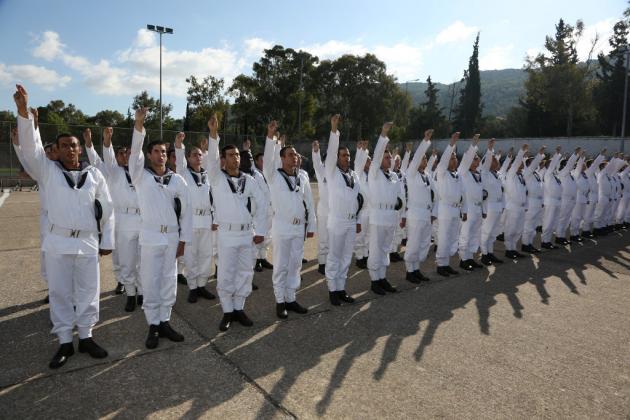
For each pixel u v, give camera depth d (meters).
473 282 6.62
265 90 44.25
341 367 3.75
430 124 59.09
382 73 47.72
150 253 4.11
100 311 5.02
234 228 4.55
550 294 6.08
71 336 3.78
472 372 3.74
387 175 5.95
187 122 42.03
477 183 7.42
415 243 6.49
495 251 9.02
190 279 5.46
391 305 5.47
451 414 3.10
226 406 3.11
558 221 9.94
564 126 51.00
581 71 45.81
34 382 3.36
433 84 61.53
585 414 3.17
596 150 31.72
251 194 4.71
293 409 3.09
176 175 4.42
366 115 48.53
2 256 7.31
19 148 3.58
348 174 5.55
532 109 51.94
